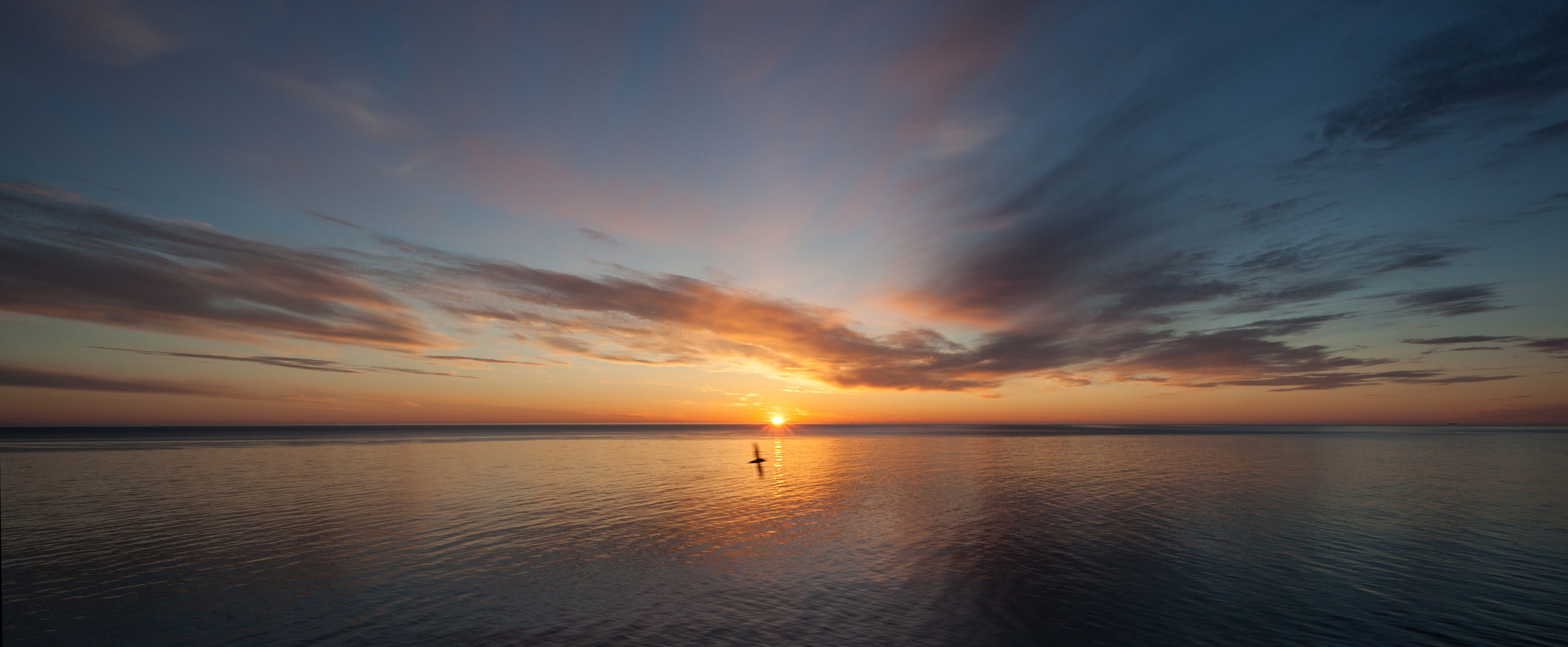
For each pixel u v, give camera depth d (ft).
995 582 61.31
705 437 456.86
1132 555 71.51
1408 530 84.53
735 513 99.09
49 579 60.59
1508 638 47.39
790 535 82.89
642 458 216.13
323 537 79.20
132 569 64.03
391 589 58.75
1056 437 438.40
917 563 68.39
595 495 118.52
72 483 129.49
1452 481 139.54
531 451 249.55
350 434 483.51
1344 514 97.09
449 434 502.38
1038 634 48.03
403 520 91.20
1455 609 53.42
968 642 46.47
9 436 404.16
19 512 96.27
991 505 107.65
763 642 46.44
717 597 57.00
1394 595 57.00
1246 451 254.88
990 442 360.48
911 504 109.19
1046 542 78.64
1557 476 150.10
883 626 49.67
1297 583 60.80
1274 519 93.30
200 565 65.77
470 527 86.43
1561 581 61.36
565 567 66.64
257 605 53.93
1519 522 89.86
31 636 46.98
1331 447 282.56
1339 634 48.11
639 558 70.59
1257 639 47.24
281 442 314.14
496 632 48.32
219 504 104.27
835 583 61.00
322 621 50.31
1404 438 405.18
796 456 226.99
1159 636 47.70
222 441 325.83
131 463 175.11
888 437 467.52
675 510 102.17
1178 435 470.39
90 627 48.75
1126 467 179.52
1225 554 72.02
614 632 48.42
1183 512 99.25
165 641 46.29
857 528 87.56
